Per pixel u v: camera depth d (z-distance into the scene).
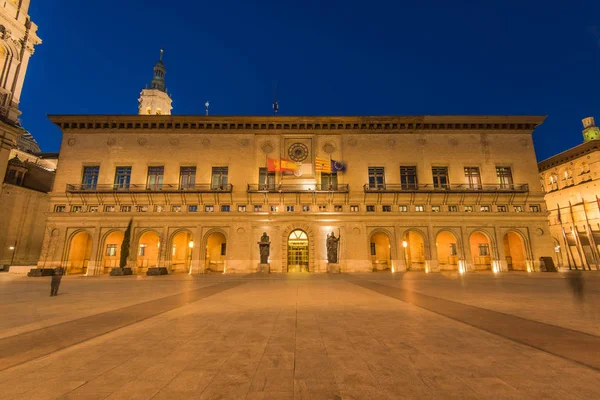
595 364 4.91
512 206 38.03
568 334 6.82
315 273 34.22
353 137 40.31
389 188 38.78
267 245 35.19
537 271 35.94
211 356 5.52
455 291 15.99
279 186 38.19
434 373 4.64
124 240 36.03
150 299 13.50
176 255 41.22
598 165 42.59
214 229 37.12
